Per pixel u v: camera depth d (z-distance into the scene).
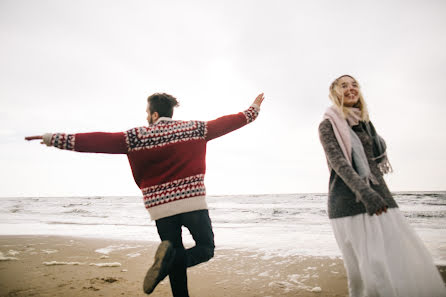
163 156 1.68
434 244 4.91
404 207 17.33
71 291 2.74
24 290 2.78
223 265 3.88
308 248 4.98
